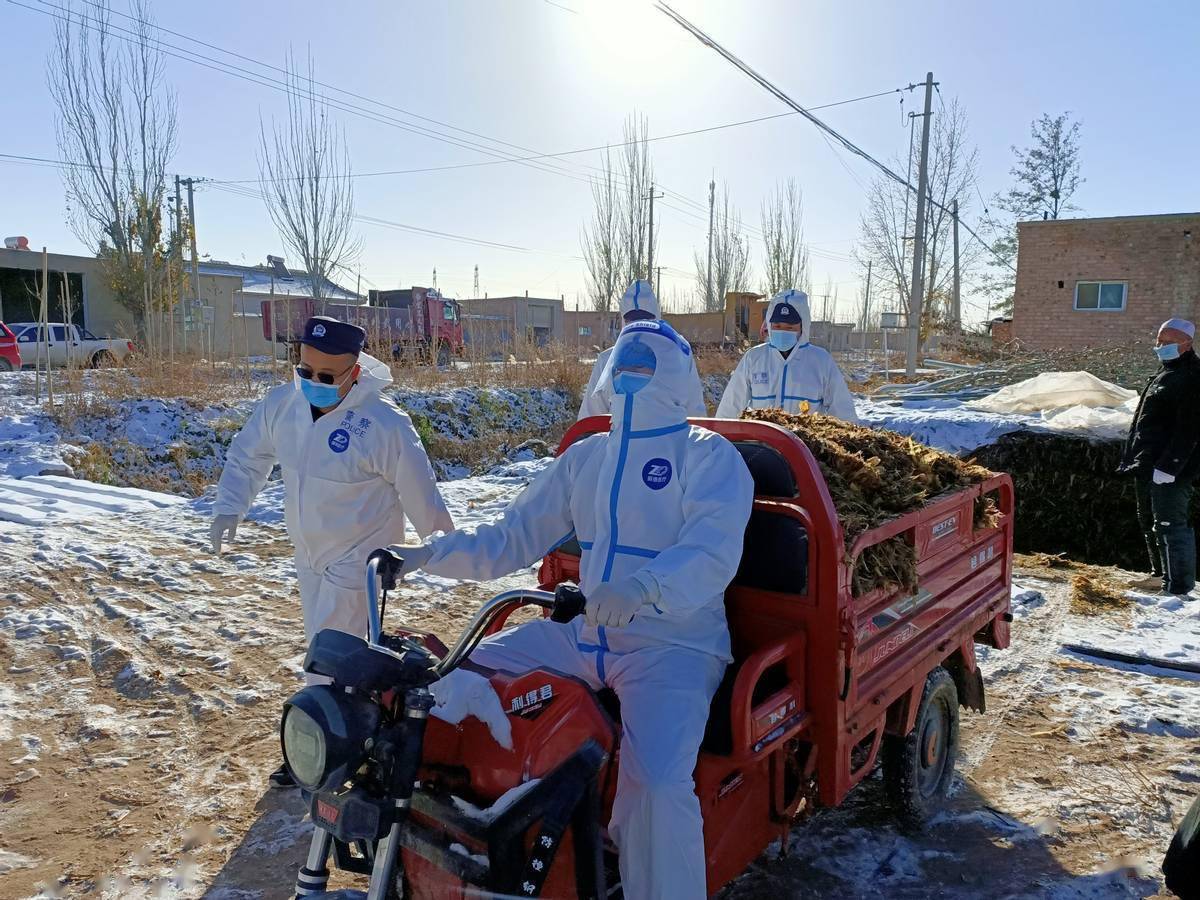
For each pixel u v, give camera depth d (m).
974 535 4.08
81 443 12.92
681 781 2.34
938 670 3.76
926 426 10.84
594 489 3.01
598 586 2.34
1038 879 3.31
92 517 9.32
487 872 2.12
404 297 32.09
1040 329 25.84
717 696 2.81
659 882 2.29
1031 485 10.00
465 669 2.54
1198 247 23.75
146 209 26.98
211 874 3.39
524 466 12.38
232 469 4.10
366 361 3.93
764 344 6.45
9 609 6.23
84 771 4.16
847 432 3.87
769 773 2.85
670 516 2.79
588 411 5.20
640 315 6.67
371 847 2.31
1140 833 3.63
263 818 3.79
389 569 2.67
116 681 5.15
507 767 2.26
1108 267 24.83
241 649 5.62
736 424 3.13
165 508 9.98
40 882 3.33
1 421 13.17
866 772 3.21
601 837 2.33
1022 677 5.24
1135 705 4.83
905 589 3.30
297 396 3.92
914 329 23.89
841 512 3.06
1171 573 6.83
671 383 2.86
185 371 16.11
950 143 35.16
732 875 2.72
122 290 27.45
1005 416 10.98
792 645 2.82
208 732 4.55
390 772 2.03
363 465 3.74
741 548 2.67
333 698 1.99
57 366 22.30
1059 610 6.39
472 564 2.92
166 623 6.04
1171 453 6.65
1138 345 16.55
